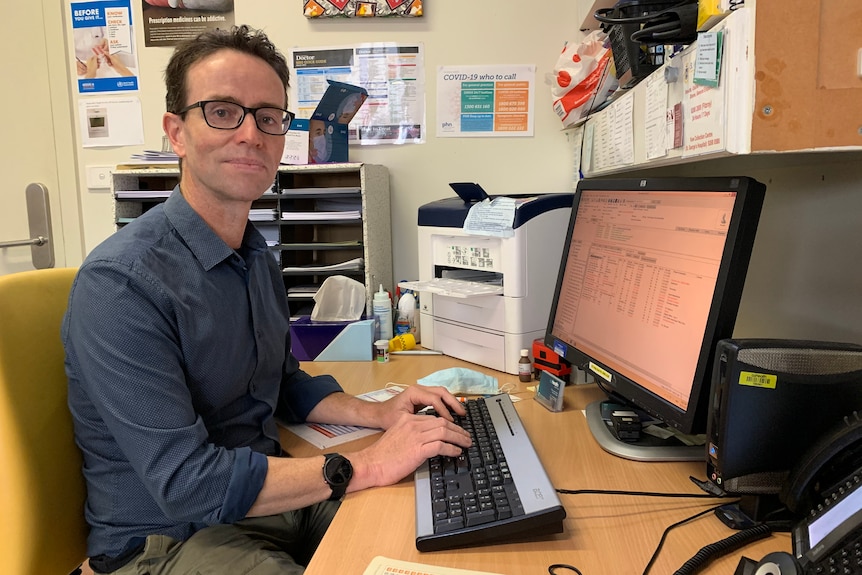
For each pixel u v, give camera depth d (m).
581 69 1.62
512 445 0.91
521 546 0.70
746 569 0.61
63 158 2.08
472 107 1.95
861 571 0.52
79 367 0.89
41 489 0.92
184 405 0.88
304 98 1.99
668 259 0.91
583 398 1.22
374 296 1.71
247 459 0.86
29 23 2.03
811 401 0.71
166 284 0.91
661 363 0.89
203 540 0.92
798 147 0.74
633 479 0.86
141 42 2.00
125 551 0.94
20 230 2.13
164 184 1.97
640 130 1.12
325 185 1.97
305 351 1.60
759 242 1.14
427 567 0.66
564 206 1.41
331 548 0.72
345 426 1.17
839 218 0.90
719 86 0.78
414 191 2.01
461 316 1.54
